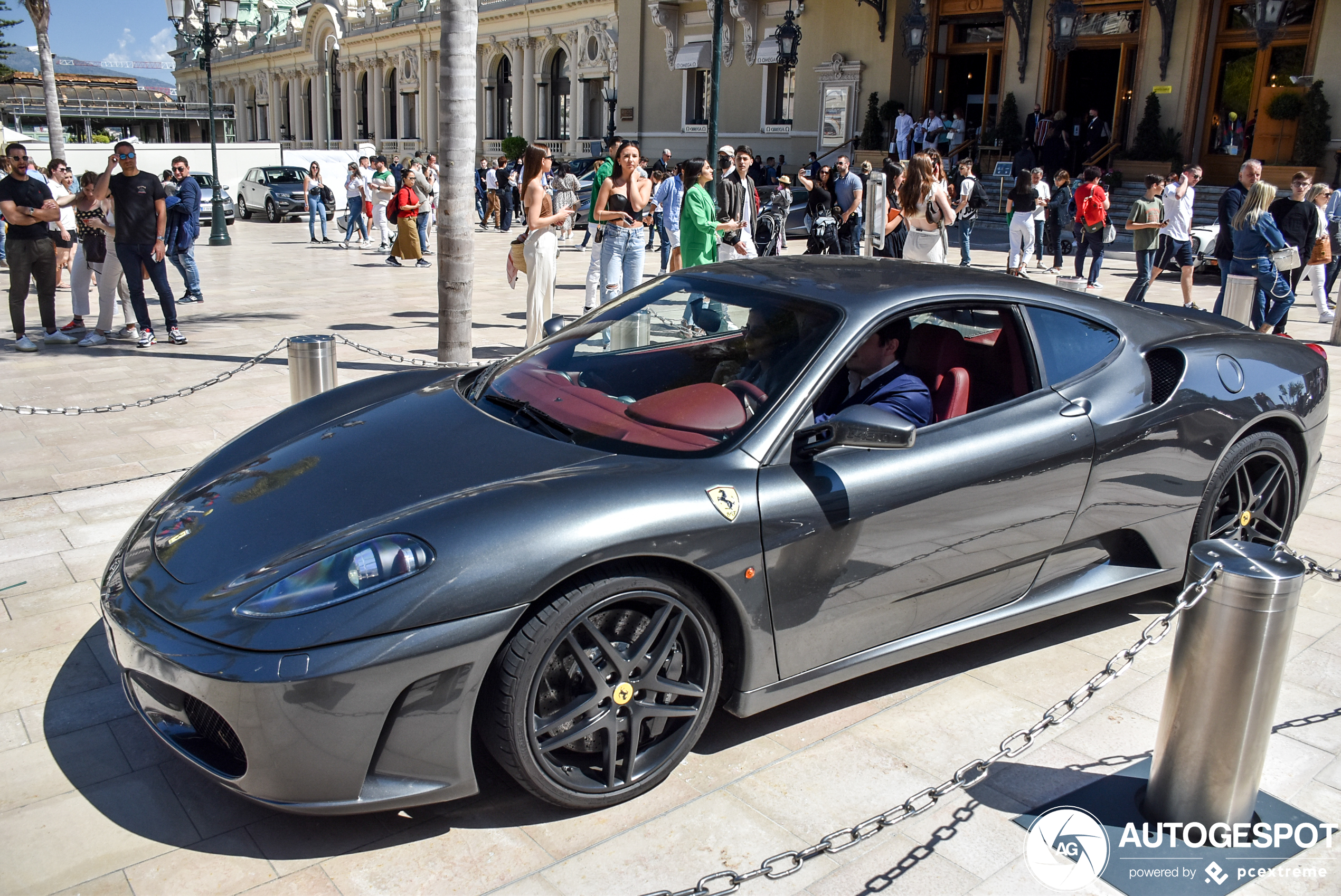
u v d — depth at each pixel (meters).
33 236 8.54
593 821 2.65
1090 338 3.56
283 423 3.46
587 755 2.71
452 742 2.44
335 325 10.34
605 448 2.87
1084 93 23.97
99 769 2.83
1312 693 3.39
